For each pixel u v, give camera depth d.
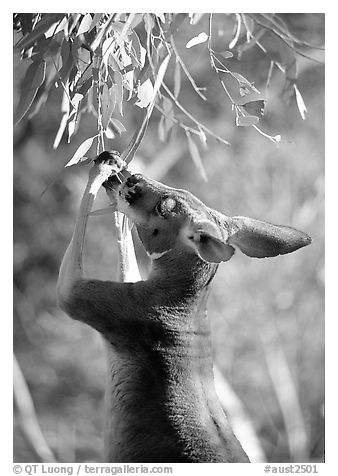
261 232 7.04
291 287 18.03
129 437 6.93
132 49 7.30
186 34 8.23
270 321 17.88
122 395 7.04
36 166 19.20
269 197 18.59
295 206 18.48
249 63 16.72
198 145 18.34
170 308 7.05
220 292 17.86
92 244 18.44
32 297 19.50
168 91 8.04
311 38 13.06
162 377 6.99
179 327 7.05
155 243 7.14
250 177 18.61
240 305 17.86
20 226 19.70
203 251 6.51
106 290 6.97
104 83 7.09
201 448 6.82
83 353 18.56
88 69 6.92
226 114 18.06
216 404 7.15
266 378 17.72
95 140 8.29
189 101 17.25
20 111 6.95
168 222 7.09
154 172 17.69
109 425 7.13
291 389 17.39
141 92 7.05
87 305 6.96
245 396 17.67
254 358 17.78
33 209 19.62
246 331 17.81
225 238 7.02
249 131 18.52
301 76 18.62
